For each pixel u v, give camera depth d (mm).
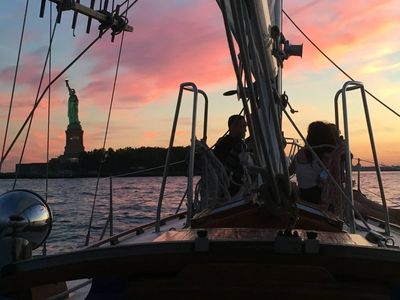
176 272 2115
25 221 2262
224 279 2023
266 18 3205
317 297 1968
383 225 4855
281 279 1990
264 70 1898
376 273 1955
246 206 2992
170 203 17312
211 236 2225
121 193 24328
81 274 2094
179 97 3326
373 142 3650
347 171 3365
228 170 4645
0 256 2197
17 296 2213
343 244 1965
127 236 4488
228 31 1806
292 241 1914
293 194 1999
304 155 4242
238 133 4812
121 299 2379
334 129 4246
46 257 2059
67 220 14523
